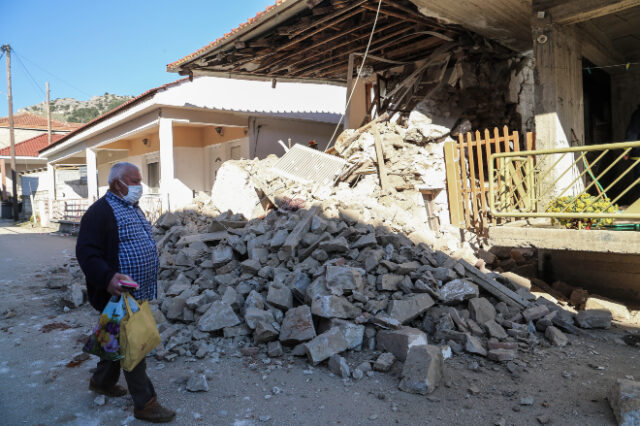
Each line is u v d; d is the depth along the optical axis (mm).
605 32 7883
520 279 5512
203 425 3090
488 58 9562
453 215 7609
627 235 4656
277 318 4590
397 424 3074
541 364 3982
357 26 9008
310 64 12031
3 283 7828
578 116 6910
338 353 4086
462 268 5215
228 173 8773
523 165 6609
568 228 5316
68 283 7305
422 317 4734
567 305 5543
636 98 9312
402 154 8719
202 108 12977
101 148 17844
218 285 5516
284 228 6191
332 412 3238
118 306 2900
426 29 9234
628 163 9219
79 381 3820
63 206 20922
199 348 4281
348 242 5734
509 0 7062
